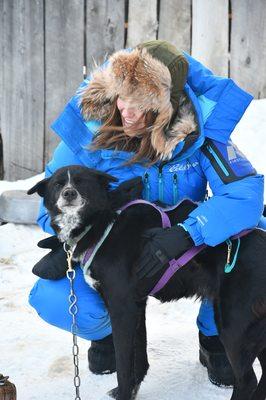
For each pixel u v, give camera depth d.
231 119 3.85
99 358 4.26
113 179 3.81
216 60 8.61
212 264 3.77
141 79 3.64
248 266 3.63
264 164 7.69
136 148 3.96
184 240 3.63
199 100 3.90
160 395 4.09
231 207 3.65
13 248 6.57
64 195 3.69
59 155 4.20
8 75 8.54
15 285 5.81
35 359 4.50
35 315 5.23
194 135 3.80
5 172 8.72
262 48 8.55
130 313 3.76
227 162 3.84
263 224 4.08
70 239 3.80
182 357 4.55
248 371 3.68
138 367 3.98
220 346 4.12
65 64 8.50
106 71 3.84
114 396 3.99
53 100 8.55
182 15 8.52
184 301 5.47
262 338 3.64
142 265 3.64
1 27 8.44
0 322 5.07
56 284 4.02
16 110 8.61
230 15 8.54
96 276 3.81
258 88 8.69
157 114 3.76
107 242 3.75
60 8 8.38
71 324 4.07
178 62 3.77
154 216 3.83
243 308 3.62
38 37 8.43
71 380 4.25
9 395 3.35
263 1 8.44
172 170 3.96
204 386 4.18
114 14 8.45
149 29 8.54
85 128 4.05
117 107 3.87
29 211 6.95
